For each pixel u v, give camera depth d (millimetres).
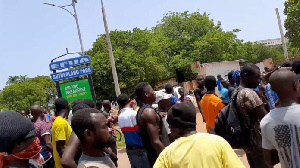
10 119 2398
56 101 5848
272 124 3102
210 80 6031
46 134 5961
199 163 2787
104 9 19500
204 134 2916
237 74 6109
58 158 5074
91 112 2838
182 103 3035
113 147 7598
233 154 2834
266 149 3229
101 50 30422
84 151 2846
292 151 2998
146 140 4695
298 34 31469
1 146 2361
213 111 5879
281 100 3125
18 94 56500
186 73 38531
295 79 3092
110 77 27312
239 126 4293
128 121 5020
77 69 15672
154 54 33375
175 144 2961
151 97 4840
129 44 31328
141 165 4961
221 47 36625
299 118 2965
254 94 4238
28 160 2498
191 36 38938
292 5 30406
